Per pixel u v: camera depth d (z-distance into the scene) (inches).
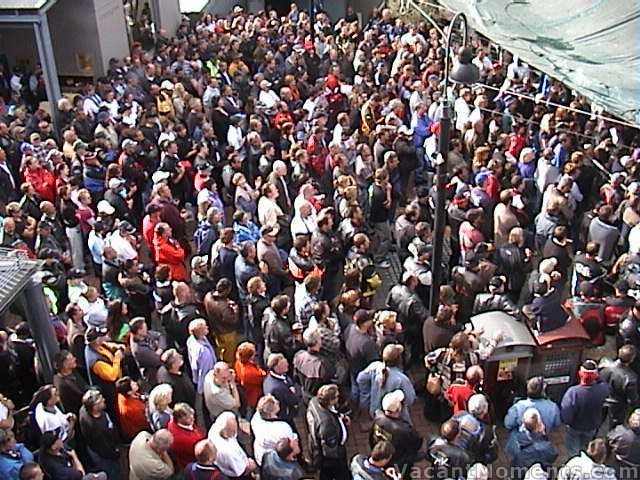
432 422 387.2
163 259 433.1
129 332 366.3
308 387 346.9
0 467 289.3
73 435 328.5
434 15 796.0
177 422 307.4
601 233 448.8
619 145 532.7
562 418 335.9
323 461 313.9
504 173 507.2
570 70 331.3
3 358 357.1
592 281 402.3
